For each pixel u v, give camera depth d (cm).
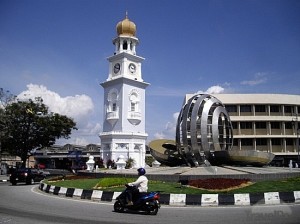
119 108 6525
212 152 2947
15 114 5188
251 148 6781
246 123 6831
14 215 1279
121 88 6550
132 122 6525
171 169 3061
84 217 1247
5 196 2050
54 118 5428
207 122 2966
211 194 1656
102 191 1842
